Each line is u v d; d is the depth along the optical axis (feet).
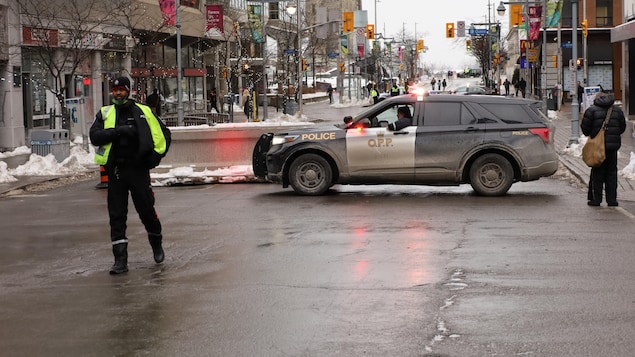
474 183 53.11
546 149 52.85
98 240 39.45
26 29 107.86
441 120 53.57
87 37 117.91
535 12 162.71
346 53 274.16
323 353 21.21
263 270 31.45
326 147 54.13
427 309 25.22
